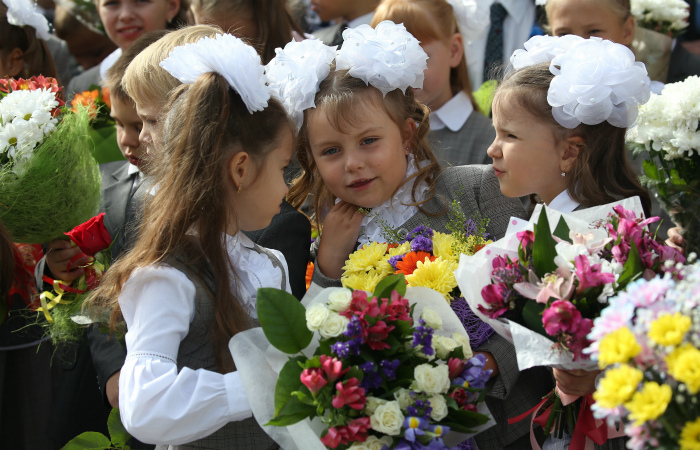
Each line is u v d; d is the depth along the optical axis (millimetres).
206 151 1782
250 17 3400
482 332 2062
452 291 2127
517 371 2039
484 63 4633
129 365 1697
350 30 2346
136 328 1748
